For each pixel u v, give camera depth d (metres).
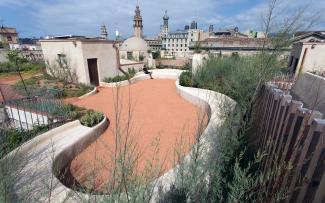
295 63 14.50
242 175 2.10
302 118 2.21
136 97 11.04
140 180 1.74
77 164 5.00
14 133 5.43
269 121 3.51
